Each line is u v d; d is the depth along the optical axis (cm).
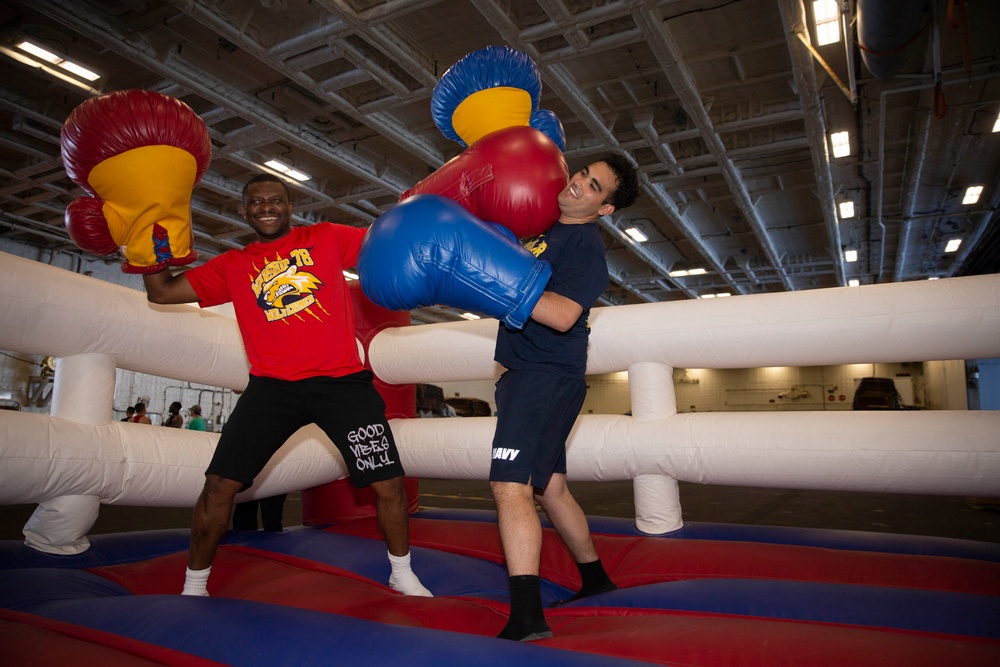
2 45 608
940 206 1081
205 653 111
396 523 172
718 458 205
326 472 255
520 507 135
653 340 222
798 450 195
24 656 101
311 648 106
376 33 566
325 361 171
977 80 699
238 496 222
